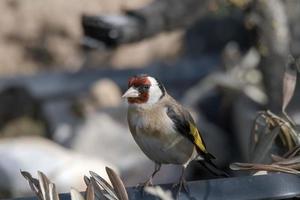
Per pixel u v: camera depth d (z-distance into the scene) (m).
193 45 18.72
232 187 4.46
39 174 4.19
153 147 6.23
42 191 4.16
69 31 19.12
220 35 18.19
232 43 16.97
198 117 14.07
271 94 10.18
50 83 16.73
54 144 12.70
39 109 14.88
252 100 12.91
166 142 6.18
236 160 13.72
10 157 10.76
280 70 10.17
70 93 16.27
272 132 5.31
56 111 14.62
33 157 10.82
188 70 17.44
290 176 4.49
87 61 18.94
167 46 18.97
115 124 13.55
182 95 16.70
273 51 10.16
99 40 8.84
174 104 6.27
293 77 5.44
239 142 13.62
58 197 4.23
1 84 17.03
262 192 4.41
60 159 10.76
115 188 4.24
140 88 6.20
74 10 19.03
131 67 18.45
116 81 17.06
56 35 19.17
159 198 4.44
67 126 13.90
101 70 17.48
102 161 11.86
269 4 10.11
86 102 14.26
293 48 13.20
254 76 13.38
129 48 19.00
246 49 17.27
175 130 6.17
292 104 11.15
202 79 15.92
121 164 12.72
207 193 4.46
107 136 13.16
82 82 16.89
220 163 13.77
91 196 4.09
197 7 9.22
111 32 8.73
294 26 13.59
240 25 17.78
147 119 6.18
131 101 6.23
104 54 18.89
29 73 18.66
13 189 10.49
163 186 4.76
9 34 19.17
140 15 8.85
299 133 5.46
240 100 13.53
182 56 18.75
